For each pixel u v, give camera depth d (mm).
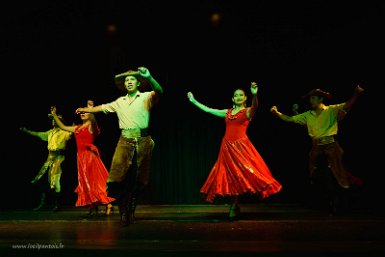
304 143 5688
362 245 2664
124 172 3645
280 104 5766
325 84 5645
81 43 6027
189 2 5738
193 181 5812
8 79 6078
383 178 5367
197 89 5891
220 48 5852
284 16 5613
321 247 2643
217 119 5824
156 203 5840
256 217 4074
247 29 5770
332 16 5469
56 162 5262
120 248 2740
